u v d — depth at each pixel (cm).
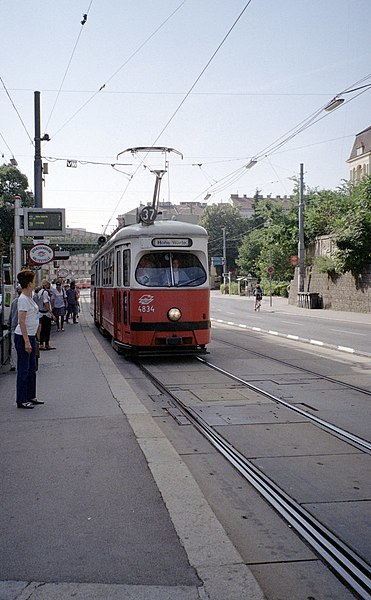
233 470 653
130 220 1683
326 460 682
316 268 4278
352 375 1279
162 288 1487
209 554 446
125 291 1552
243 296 7619
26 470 642
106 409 927
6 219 4788
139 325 1482
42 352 1711
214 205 10350
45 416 883
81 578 414
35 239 2108
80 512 528
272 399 1024
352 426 833
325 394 1068
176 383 1201
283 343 1984
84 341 2044
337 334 2305
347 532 491
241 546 467
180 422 870
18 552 454
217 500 565
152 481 603
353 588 404
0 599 387
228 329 2647
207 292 1520
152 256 1509
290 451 718
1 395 1060
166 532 486
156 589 399
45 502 552
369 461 677
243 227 10106
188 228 1520
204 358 1583
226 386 1158
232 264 10056
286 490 587
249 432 807
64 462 666
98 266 2462
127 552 452
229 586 402
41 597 390
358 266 3769
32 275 946
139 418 864
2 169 5022
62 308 2516
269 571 428
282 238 5044
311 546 466
